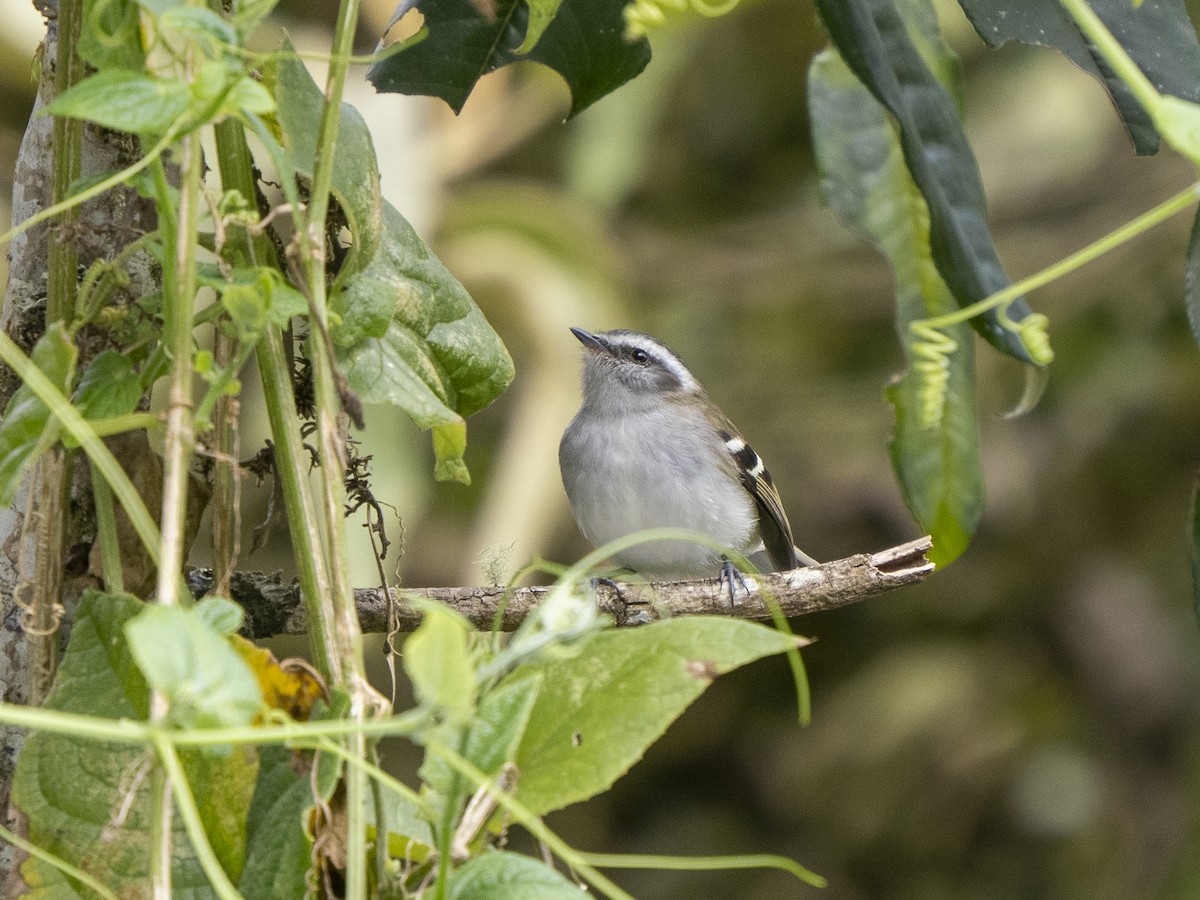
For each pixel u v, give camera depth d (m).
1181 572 18.05
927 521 6.41
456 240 16.98
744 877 18.77
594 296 17.14
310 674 4.89
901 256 6.25
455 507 17.03
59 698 4.83
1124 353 18.17
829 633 19.75
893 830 18.09
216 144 5.27
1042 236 18.88
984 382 18.64
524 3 6.43
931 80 5.95
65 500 5.25
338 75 4.93
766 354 20.00
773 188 21.05
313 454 6.09
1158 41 6.02
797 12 19.69
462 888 4.43
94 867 4.81
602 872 19.08
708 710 19.70
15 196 5.78
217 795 4.88
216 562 5.39
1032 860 17.66
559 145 19.16
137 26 4.55
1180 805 17.12
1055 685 18.33
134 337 5.37
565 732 4.84
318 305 4.82
